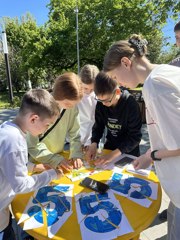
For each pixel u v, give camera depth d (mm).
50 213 1353
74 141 2113
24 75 21625
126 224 1252
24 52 18828
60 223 1273
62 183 1657
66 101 1820
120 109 2072
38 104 1307
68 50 16609
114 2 14617
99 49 16328
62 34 17172
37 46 17328
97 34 15703
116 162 1947
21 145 1299
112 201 1434
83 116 2559
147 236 2197
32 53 18125
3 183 1352
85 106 2518
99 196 1485
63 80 1810
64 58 18172
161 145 1282
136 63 1310
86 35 16109
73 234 1200
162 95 1095
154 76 1140
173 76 1132
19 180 1286
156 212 1354
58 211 1366
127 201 1433
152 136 1304
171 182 1265
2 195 1379
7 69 11766
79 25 16234
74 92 1786
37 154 1879
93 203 1420
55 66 19047
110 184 1621
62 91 1782
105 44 16141
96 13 15602
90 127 2594
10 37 23359
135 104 2070
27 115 1322
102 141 2598
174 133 1117
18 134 1301
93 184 1587
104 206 1389
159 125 1152
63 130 2066
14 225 2113
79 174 1771
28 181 1346
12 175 1272
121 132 2207
